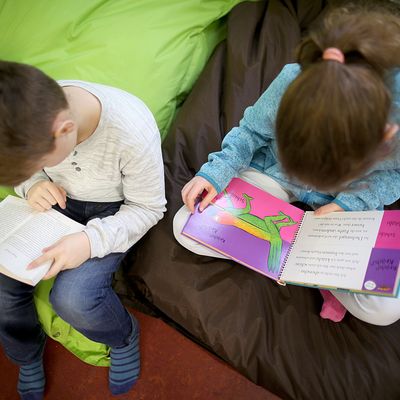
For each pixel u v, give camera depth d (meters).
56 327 1.07
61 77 1.22
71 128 0.73
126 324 1.05
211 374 1.14
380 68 0.64
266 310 1.04
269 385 1.01
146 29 1.30
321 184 0.68
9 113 0.65
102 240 0.92
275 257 0.96
